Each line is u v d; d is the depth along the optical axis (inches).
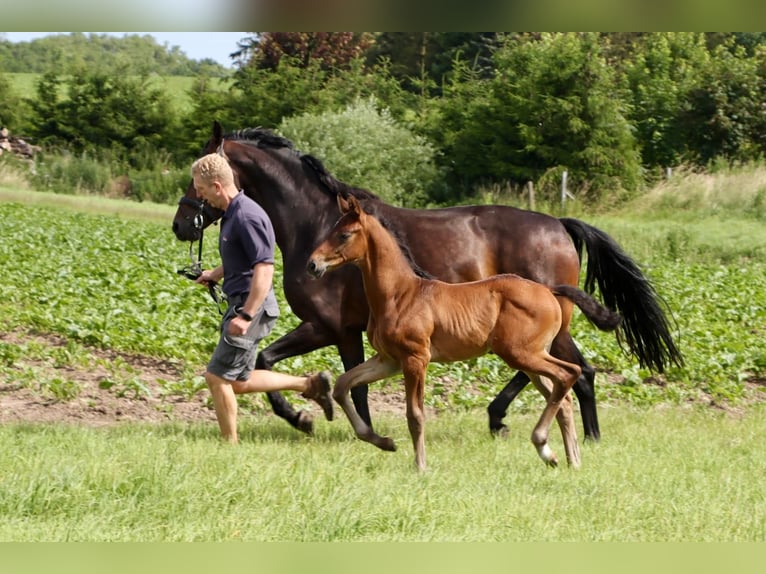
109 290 778.8
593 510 331.6
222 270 437.1
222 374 402.0
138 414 497.4
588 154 1806.1
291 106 2342.5
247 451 376.8
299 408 517.7
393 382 591.5
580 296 394.3
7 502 301.4
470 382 589.6
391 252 385.7
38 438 388.5
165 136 2469.2
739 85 2023.9
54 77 2504.9
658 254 1237.7
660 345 474.0
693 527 318.7
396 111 2349.9
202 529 293.0
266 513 305.7
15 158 2269.9
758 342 700.0
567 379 389.4
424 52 2785.4
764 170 1727.4
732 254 1234.0
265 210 458.9
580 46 1889.8
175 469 332.2
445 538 299.0
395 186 1888.5
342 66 2721.5
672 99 2050.9
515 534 305.7
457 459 406.0
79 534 283.6
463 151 1947.6
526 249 455.5
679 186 1689.2
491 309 388.2
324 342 446.6
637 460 410.0
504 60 1971.0
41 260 912.3
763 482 379.2
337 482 334.3
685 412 548.1
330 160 1851.6
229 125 2380.7
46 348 605.3
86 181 2160.4
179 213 453.7
